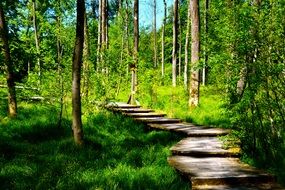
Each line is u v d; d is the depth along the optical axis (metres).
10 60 15.06
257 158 9.29
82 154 10.41
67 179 7.82
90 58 18.22
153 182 7.57
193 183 7.64
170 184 7.56
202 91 25.34
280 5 8.96
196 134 13.57
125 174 8.02
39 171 8.51
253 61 9.27
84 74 17.00
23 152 10.59
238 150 10.16
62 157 9.96
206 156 10.19
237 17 9.70
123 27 41.22
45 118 15.27
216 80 10.88
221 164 9.15
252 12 9.35
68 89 15.46
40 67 16.14
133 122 16.48
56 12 16.11
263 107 9.15
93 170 8.59
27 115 15.83
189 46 47.34
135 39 25.61
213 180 7.69
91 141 11.96
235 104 9.61
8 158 9.83
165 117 18.42
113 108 18.73
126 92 30.22
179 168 8.67
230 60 9.84
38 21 26.98
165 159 9.88
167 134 14.46
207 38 12.40
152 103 22.83
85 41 17.84
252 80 8.98
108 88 18.23
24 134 12.95
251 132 9.62
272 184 7.72
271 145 8.91
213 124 16.84
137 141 13.12
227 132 13.70
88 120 15.34
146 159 10.00
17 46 15.73
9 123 13.92
